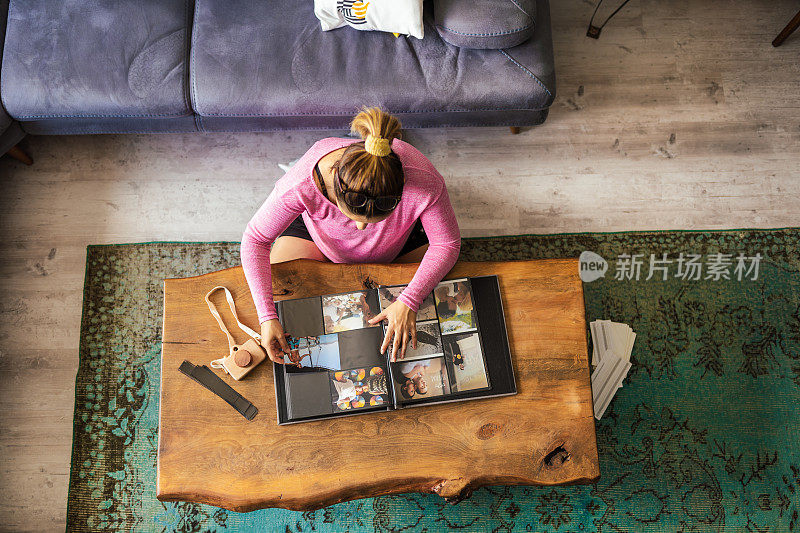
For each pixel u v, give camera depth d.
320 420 1.67
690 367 2.36
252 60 2.16
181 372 1.72
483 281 1.82
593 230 2.56
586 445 1.67
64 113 2.17
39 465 2.23
